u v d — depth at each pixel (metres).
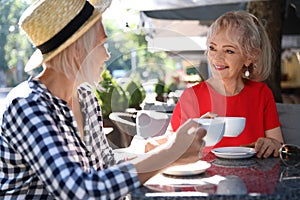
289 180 1.58
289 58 6.66
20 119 1.41
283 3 4.75
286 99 6.41
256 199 1.39
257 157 2.00
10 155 1.46
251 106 2.53
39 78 1.58
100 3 1.55
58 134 1.40
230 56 2.45
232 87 2.54
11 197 1.52
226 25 2.45
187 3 5.15
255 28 2.50
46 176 1.35
